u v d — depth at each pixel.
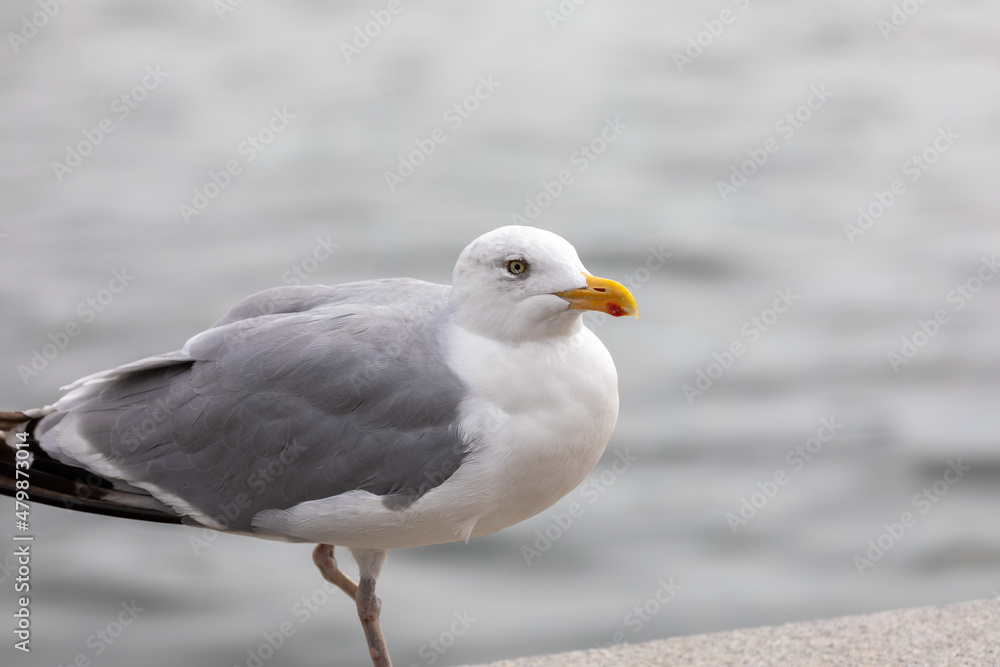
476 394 7.02
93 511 7.64
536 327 7.04
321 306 7.86
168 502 7.48
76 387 7.71
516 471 7.04
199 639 12.88
